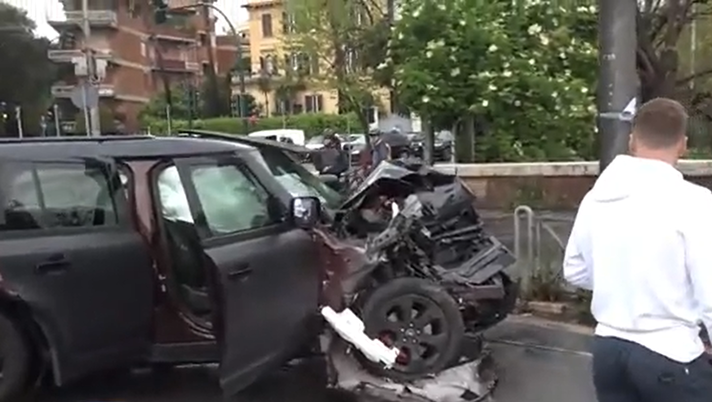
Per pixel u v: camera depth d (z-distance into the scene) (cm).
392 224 600
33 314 509
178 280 557
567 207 1259
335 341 579
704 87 1426
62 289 513
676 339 290
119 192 545
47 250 514
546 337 709
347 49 1922
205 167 539
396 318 590
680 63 1470
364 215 657
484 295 619
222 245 509
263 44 7881
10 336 524
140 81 6988
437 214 661
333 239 578
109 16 6425
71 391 590
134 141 562
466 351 643
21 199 526
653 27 1195
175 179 563
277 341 524
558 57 1328
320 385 592
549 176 1308
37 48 5494
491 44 1301
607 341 302
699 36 1528
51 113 5519
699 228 281
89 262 520
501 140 1378
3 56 5288
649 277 289
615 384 304
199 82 7294
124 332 534
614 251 298
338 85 1947
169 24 7562
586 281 321
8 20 5422
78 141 555
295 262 539
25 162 534
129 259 534
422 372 589
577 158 1399
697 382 290
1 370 525
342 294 561
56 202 532
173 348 551
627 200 297
